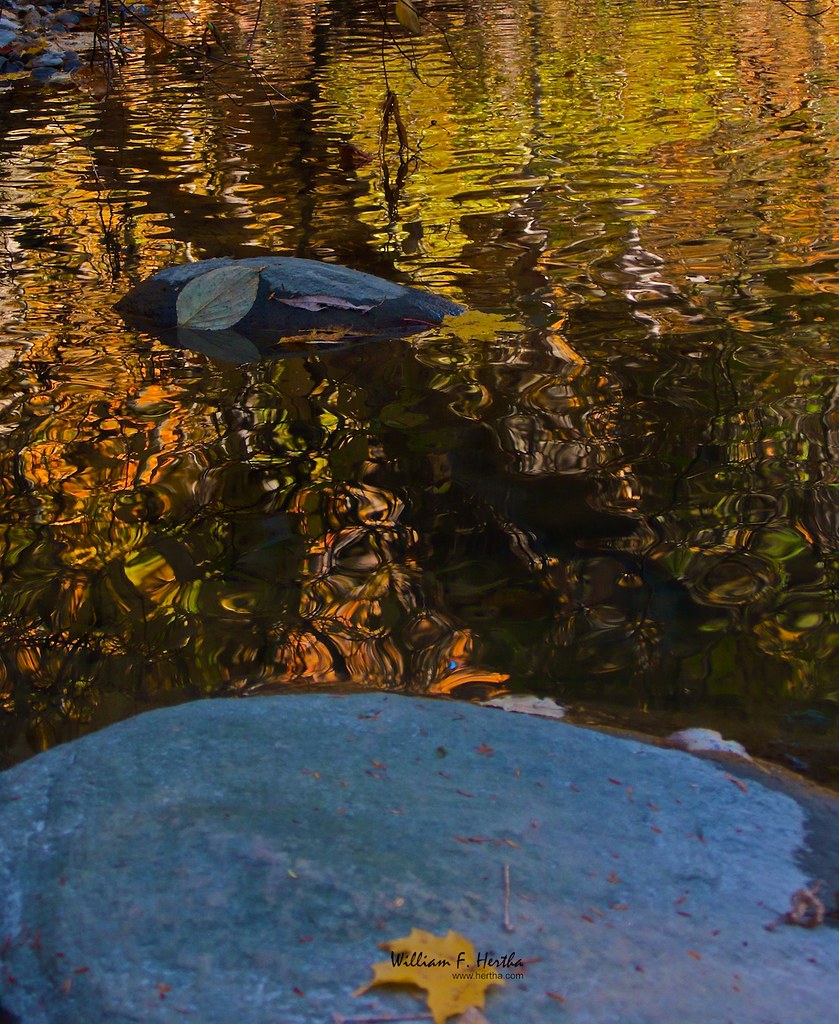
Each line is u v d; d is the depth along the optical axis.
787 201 4.98
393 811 1.69
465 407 3.19
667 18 11.32
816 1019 1.36
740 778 1.85
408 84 8.35
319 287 4.04
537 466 2.84
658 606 2.31
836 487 2.68
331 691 2.10
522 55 9.52
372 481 2.81
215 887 1.53
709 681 2.11
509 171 5.82
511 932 1.46
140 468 2.91
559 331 3.71
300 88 8.35
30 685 2.15
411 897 1.51
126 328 3.97
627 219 4.89
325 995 1.38
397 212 5.19
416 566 2.47
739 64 8.59
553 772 1.83
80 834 1.66
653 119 6.82
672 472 2.78
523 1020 1.34
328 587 2.41
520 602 2.35
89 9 10.57
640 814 1.74
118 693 2.13
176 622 2.32
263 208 5.35
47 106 7.96
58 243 4.91
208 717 1.95
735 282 4.05
